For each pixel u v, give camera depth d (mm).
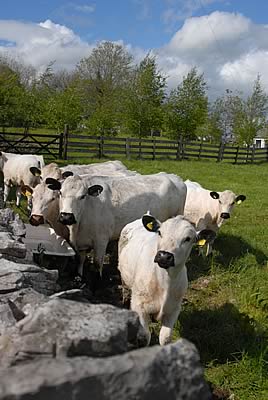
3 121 33156
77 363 1780
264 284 7246
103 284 6980
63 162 21328
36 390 1625
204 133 46125
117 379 1775
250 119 43062
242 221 12359
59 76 59094
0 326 2875
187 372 1971
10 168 12570
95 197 7051
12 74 36469
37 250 6250
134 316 2508
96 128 36531
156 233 5145
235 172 23703
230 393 4371
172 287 4680
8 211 7156
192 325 5680
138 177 8234
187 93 37562
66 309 2443
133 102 36562
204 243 5047
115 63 54500
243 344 5188
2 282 3654
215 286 7129
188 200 10258
